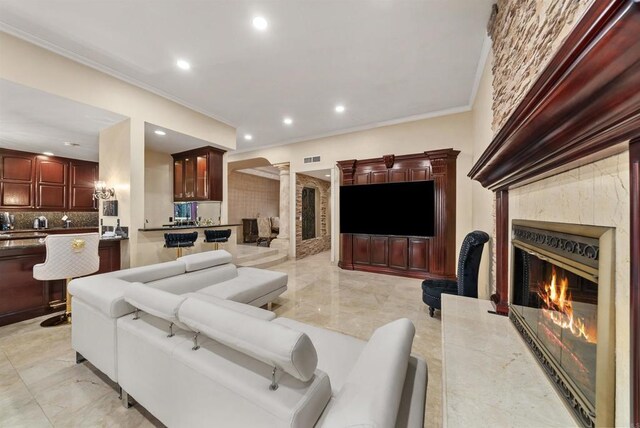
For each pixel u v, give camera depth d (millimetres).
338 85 3496
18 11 2135
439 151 4258
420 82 3439
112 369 1569
